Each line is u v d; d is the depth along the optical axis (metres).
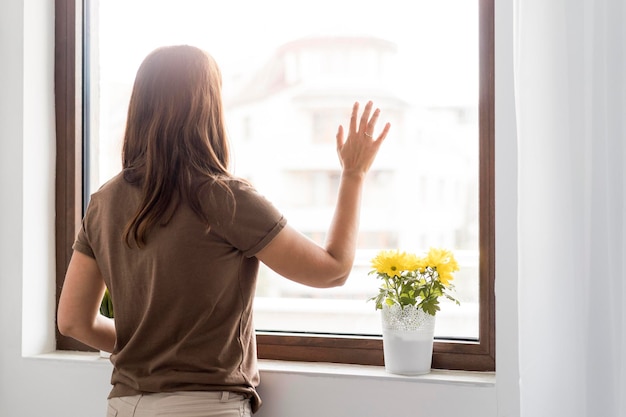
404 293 1.58
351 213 1.48
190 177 1.35
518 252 1.39
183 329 1.36
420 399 1.54
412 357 1.58
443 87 1.72
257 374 1.49
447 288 1.62
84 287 1.49
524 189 1.37
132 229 1.34
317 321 1.80
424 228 1.74
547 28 1.36
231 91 1.87
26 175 1.84
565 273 1.34
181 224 1.33
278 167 1.85
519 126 1.38
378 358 1.70
